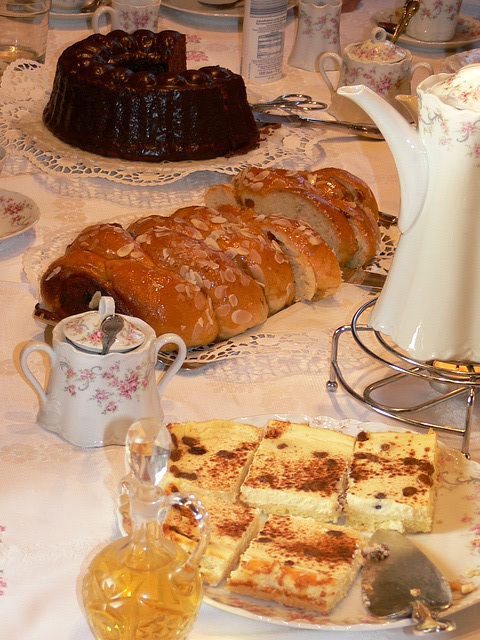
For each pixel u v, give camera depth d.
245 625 0.88
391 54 1.64
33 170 1.49
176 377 1.12
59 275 1.16
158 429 0.81
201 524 0.83
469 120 0.93
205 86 1.46
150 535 0.84
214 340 1.17
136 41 1.60
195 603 0.84
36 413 1.07
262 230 1.26
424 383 1.13
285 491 0.96
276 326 1.20
